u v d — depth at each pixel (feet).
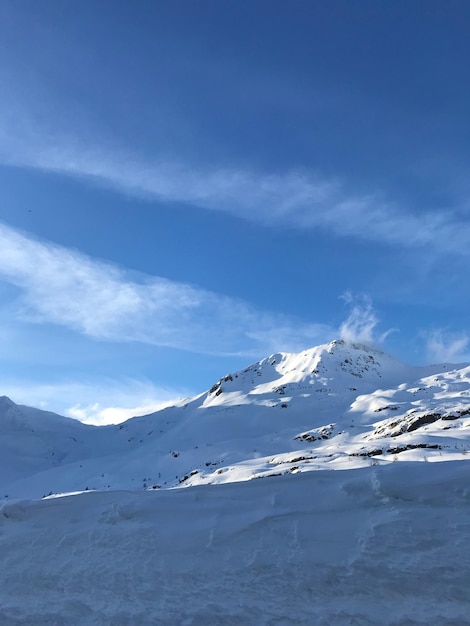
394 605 20.71
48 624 22.85
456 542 23.34
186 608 22.35
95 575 25.98
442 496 27.07
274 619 20.99
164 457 288.30
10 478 363.35
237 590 23.02
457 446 173.99
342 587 22.09
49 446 451.94
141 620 21.97
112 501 34.68
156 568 25.58
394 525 25.32
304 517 28.04
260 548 25.85
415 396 393.50
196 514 30.63
